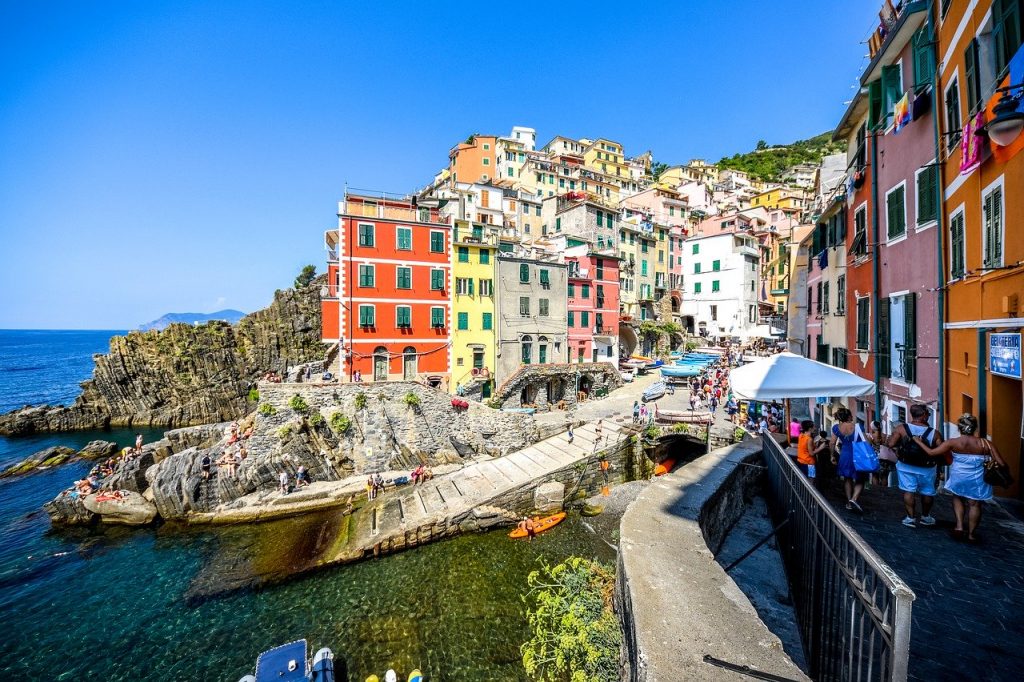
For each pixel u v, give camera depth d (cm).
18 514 2939
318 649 1608
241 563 2194
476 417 3428
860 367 1920
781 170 11862
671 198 7844
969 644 524
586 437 3156
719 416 3231
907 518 852
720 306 6656
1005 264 907
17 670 1578
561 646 1181
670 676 493
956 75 1130
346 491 2877
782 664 507
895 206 1560
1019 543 765
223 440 3434
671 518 907
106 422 5575
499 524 2447
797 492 748
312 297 6562
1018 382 959
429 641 1611
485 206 6328
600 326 5247
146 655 1628
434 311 3950
